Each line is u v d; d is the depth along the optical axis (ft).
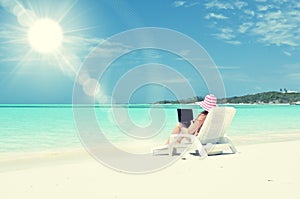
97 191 12.39
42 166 20.39
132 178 14.66
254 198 10.71
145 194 11.75
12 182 14.24
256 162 18.01
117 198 11.35
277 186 12.21
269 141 35.14
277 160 18.65
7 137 43.83
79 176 15.38
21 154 26.71
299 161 18.22
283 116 87.76
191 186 12.66
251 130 51.65
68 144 36.78
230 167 16.60
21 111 102.37
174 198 11.10
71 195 11.91
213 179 13.78
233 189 11.96
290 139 37.40
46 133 48.32
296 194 11.05
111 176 15.23
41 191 12.59
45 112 97.25
